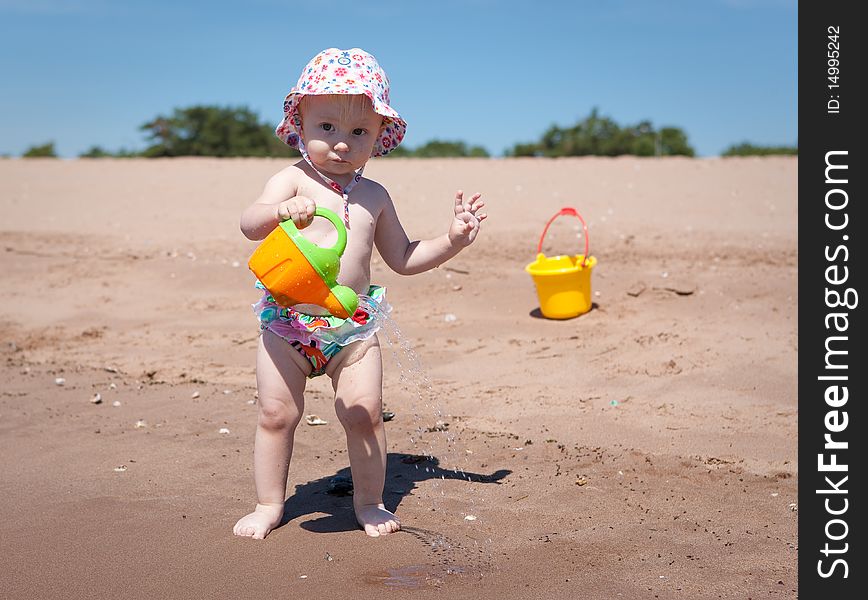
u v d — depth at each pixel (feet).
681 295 26.16
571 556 11.43
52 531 12.16
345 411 12.24
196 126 108.17
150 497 13.43
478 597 10.23
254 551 11.42
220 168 55.26
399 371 21.31
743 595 10.48
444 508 13.05
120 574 10.82
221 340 24.62
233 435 16.62
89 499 13.37
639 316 24.91
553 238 33.53
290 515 12.71
